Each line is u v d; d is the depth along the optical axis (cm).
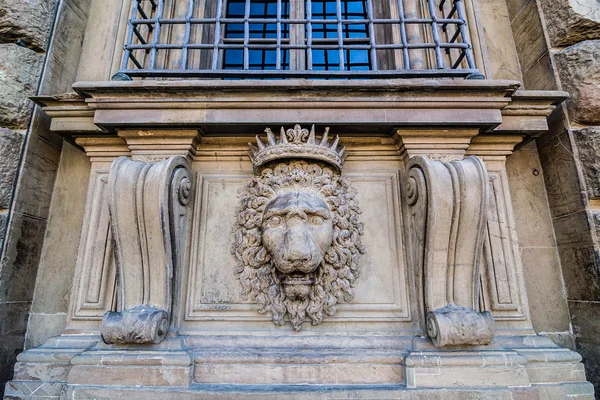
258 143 164
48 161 185
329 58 231
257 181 165
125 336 137
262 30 241
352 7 243
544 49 191
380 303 158
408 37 210
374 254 164
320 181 161
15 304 162
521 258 177
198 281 161
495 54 215
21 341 164
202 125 162
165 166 148
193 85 155
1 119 170
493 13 224
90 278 163
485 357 140
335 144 164
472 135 165
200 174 175
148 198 144
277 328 156
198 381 144
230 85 154
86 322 160
